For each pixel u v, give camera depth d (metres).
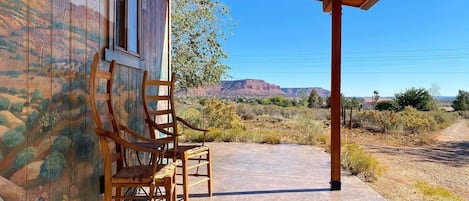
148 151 2.05
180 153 2.90
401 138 11.26
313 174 4.31
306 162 5.13
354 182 3.97
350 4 4.50
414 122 13.02
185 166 2.89
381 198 3.29
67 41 2.01
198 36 10.80
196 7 10.77
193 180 3.94
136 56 3.50
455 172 6.14
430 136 11.92
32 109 1.66
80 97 2.17
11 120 1.50
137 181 2.11
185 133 7.98
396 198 3.81
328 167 4.76
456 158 7.66
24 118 1.59
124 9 3.13
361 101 23.89
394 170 6.05
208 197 3.27
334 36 3.74
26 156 1.61
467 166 6.73
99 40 2.49
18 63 1.54
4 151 1.46
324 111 19.64
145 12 3.91
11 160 1.50
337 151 3.62
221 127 10.61
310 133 8.69
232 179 4.02
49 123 1.81
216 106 11.03
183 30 10.47
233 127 10.59
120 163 2.43
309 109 20.73
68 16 2.02
